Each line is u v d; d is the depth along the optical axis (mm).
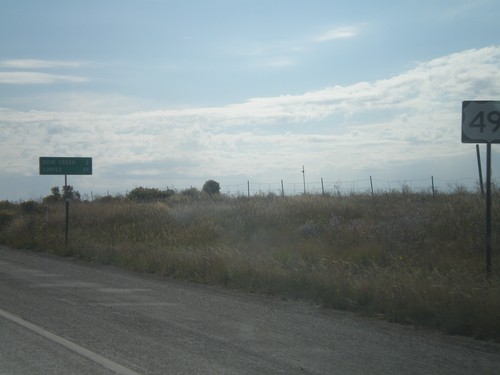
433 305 10727
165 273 17500
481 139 12570
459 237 16969
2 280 16047
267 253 18281
